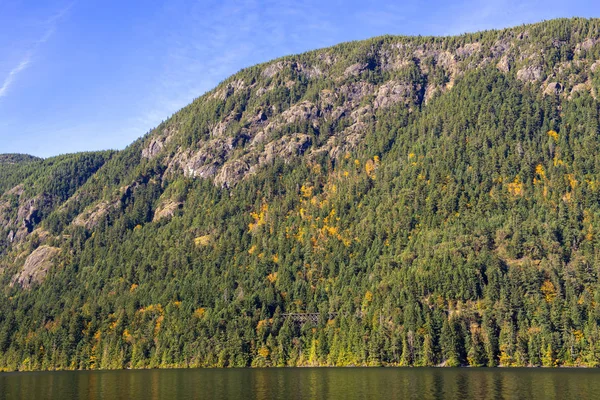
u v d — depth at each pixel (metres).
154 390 158.12
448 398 131.38
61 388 171.00
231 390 153.75
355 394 140.38
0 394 159.38
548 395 133.62
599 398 129.00
